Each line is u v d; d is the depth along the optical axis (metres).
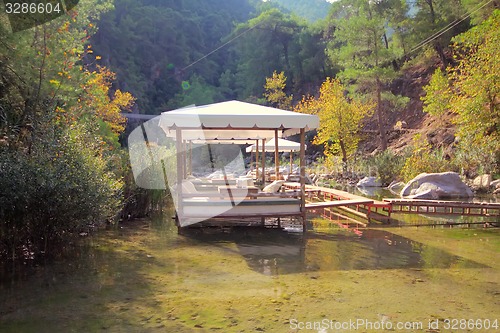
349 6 36.28
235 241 6.36
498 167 14.44
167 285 4.18
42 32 6.28
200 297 3.82
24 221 4.96
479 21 21.33
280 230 7.31
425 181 13.07
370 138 28.53
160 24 68.06
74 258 5.20
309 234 6.98
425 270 4.78
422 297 3.85
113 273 4.56
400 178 17.38
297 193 7.38
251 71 55.31
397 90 30.50
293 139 34.22
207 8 83.38
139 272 4.62
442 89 16.83
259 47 54.53
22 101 6.28
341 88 22.06
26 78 6.12
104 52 54.53
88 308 3.50
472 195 12.72
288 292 3.98
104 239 6.35
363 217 8.76
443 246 6.07
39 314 3.35
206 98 58.38
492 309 3.55
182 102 58.44
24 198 4.66
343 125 21.61
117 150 8.46
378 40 24.23
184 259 5.24
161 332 3.03
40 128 5.57
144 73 63.34
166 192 8.39
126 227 7.41
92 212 5.37
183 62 67.31
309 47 47.78
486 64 12.30
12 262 4.93
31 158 5.03
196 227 7.42
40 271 4.59
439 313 3.46
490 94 12.13
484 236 6.84
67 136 5.60
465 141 15.25
